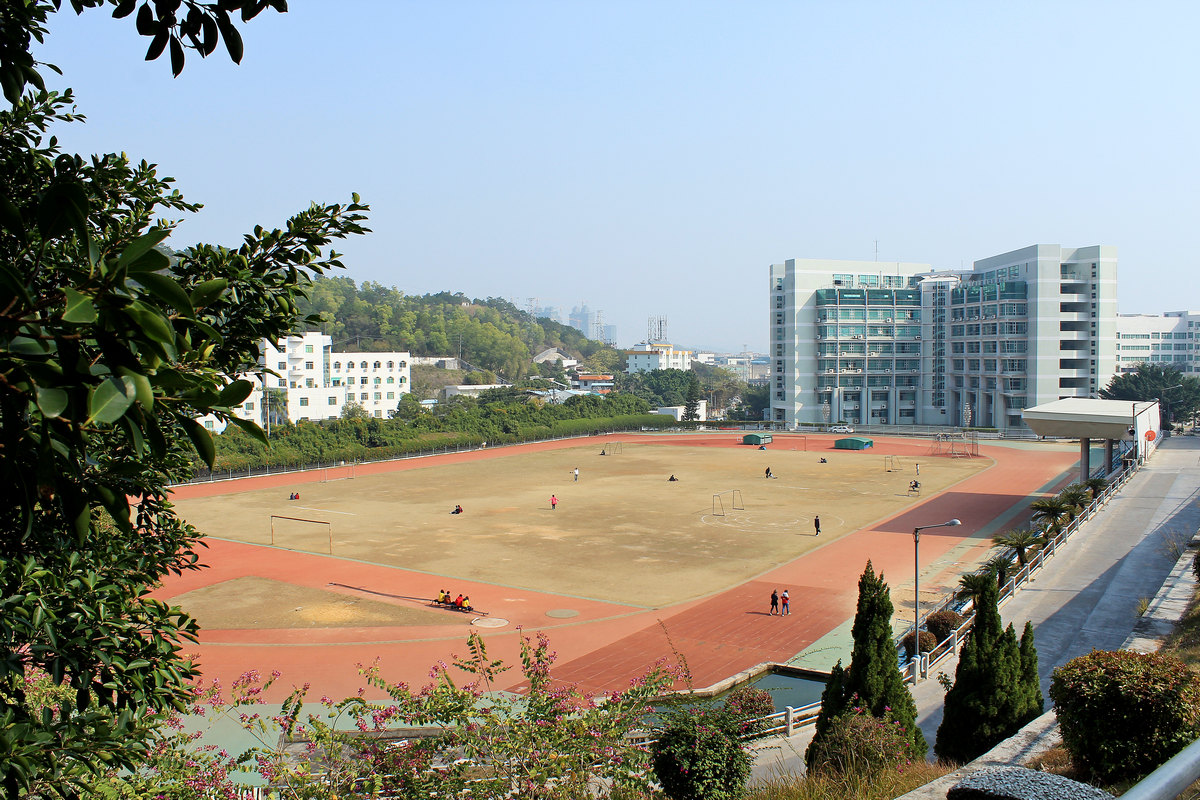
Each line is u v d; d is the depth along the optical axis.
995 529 60.06
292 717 13.05
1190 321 181.38
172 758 10.88
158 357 4.15
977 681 18.83
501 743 11.39
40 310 4.28
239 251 9.09
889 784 13.36
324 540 57.16
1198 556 29.17
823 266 149.38
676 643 35.69
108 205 9.22
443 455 112.19
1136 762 13.33
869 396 148.00
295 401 137.62
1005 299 128.50
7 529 7.23
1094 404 72.25
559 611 40.53
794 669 32.25
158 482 9.77
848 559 51.12
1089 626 29.81
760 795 13.99
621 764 12.13
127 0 5.23
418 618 39.47
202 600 42.53
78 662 7.93
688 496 75.81
